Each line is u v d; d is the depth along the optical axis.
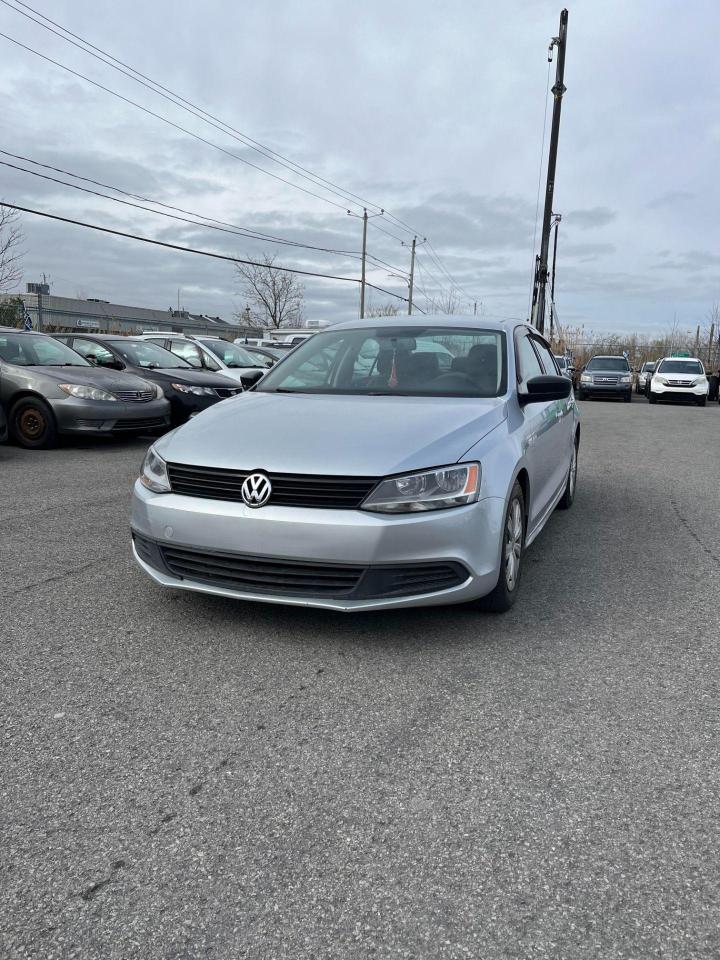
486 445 3.48
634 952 1.70
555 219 40.66
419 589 3.21
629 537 5.44
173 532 3.37
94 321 56.19
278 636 3.43
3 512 5.86
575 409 6.40
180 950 1.70
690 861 1.99
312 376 4.55
